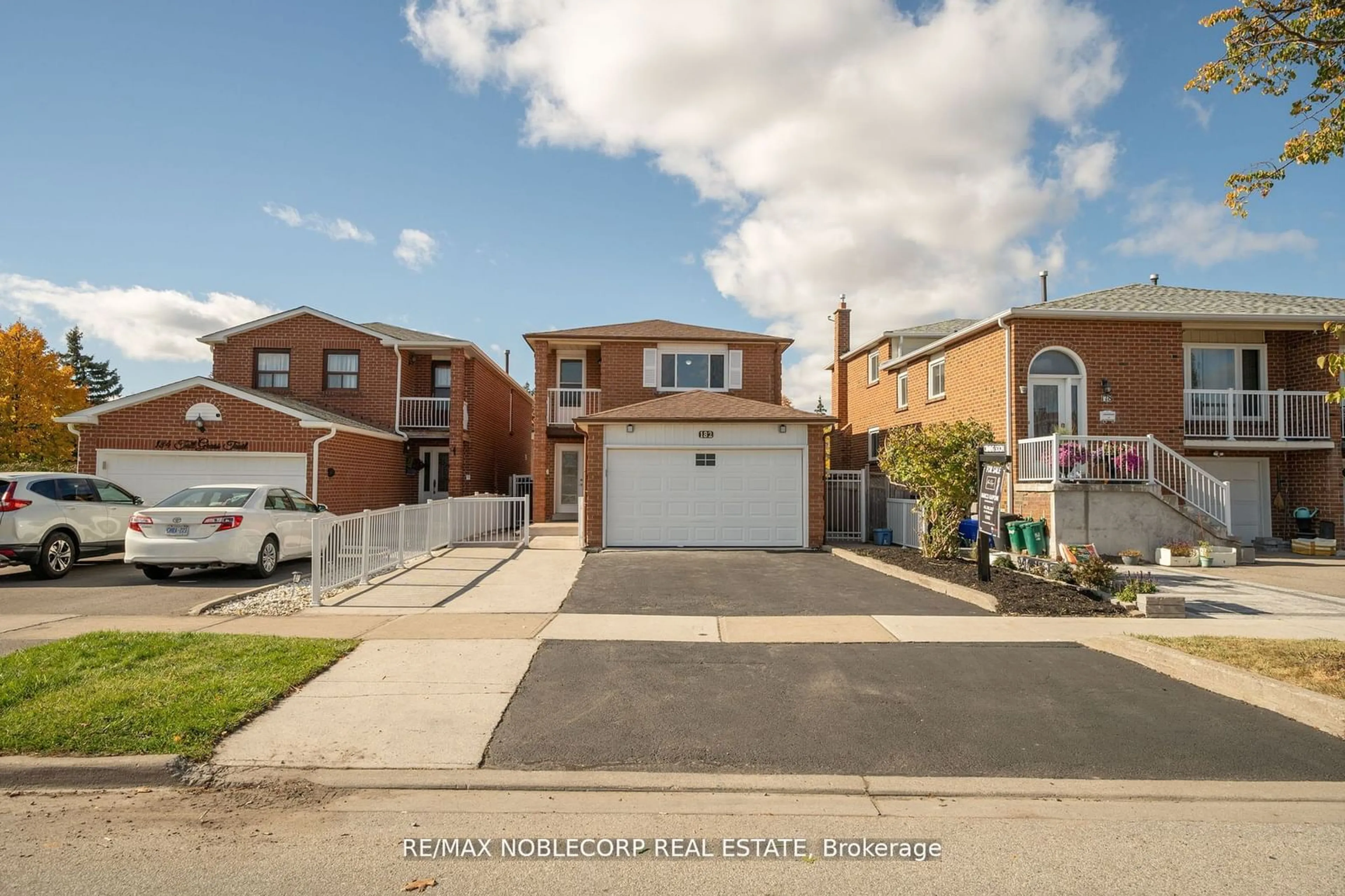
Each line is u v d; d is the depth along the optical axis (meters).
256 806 4.21
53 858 3.62
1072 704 5.89
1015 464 16.44
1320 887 3.43
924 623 8.55
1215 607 9.73
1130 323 16.95
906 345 24.30
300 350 22.23
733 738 5.18
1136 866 3.62
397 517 12.62
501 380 27.89
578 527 18.73
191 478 17.55
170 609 9.30
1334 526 16.86
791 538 15.91
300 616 8.83
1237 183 8.19
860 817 4.18
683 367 22.28
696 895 3.35
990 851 3.78
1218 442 16.92
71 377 31.53
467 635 7.82
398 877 3.47
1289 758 4.93
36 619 8.62
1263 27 7.59
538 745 5.01
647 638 7.77
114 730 4.95
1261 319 16.69
